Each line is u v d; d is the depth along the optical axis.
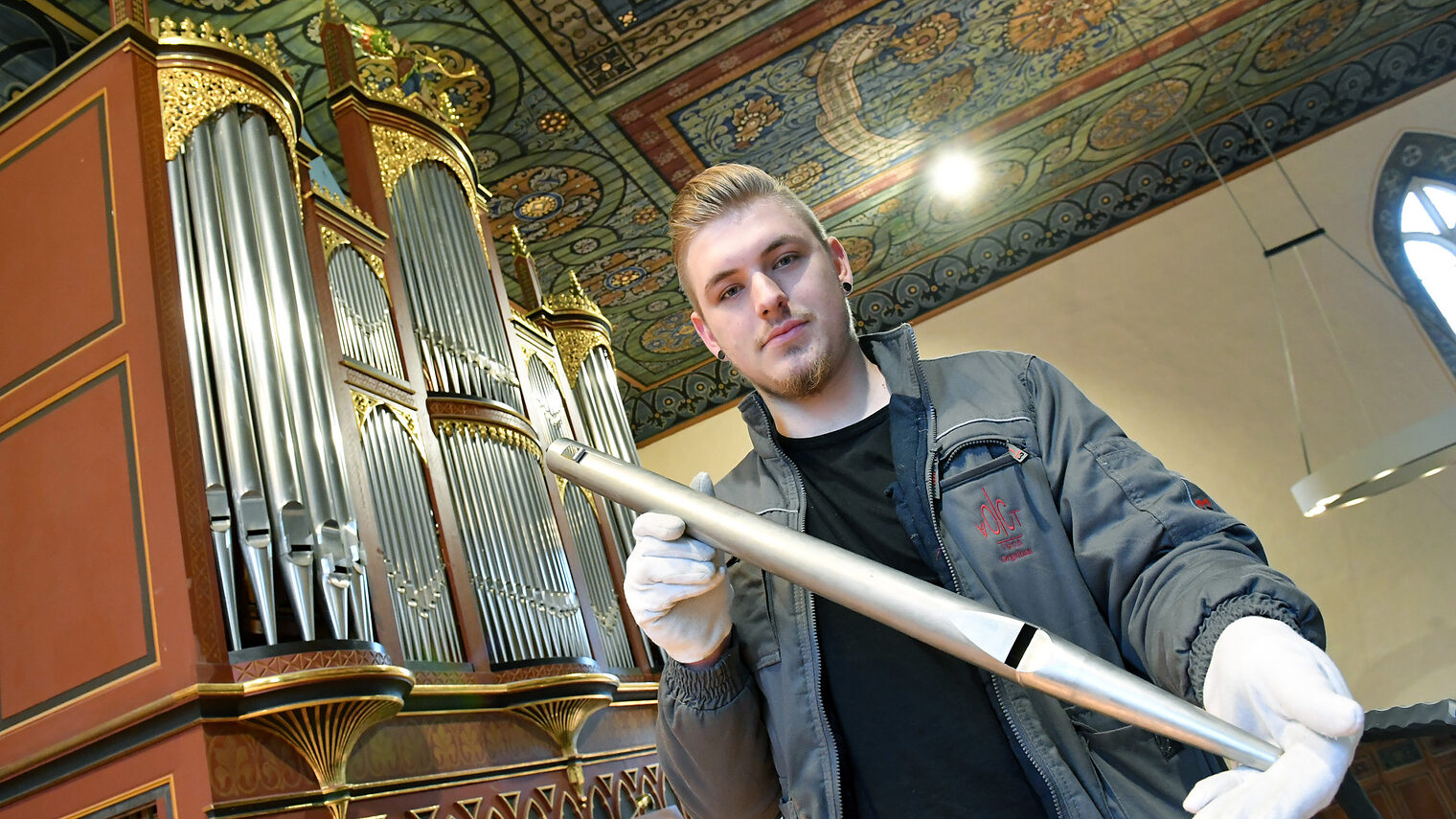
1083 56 6.73
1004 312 8.39
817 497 1.27
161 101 3.41
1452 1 7.28
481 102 5.67
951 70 6.48
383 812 3.03
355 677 2.75
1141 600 0.99
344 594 2.98
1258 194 8.03
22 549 2.94
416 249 4.72
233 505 2.88
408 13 4.98
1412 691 7.00
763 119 6.43
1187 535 1.00
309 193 4.08
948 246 8.47
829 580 0.89
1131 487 1.06
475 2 5.00
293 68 5.10
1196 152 8.11
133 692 2.63
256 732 2.64
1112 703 0.77
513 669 3.90
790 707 1.17
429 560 3.79
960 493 1.15
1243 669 0.77
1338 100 7.90
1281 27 7.04
